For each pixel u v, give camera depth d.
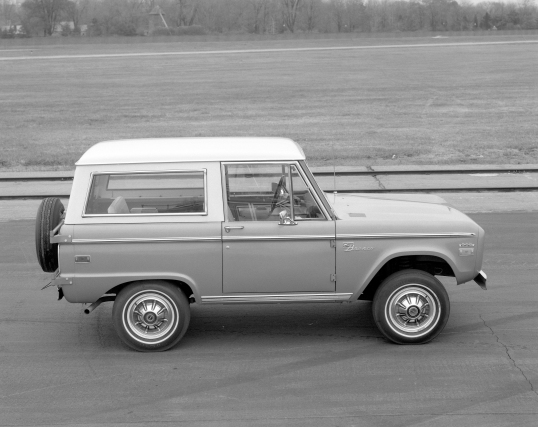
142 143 6.38
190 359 5.91
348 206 6.52
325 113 28.50
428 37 94.88
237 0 120.19
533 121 25.03
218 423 4.73
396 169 16.59
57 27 119.12
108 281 5.89
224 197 5.91
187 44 85.31
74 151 20.66
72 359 5.96
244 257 5.91
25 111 31.08
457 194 13.77
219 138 6.53
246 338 6.39
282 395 5.16
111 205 5.95
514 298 7.43
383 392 5.18
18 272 8.80
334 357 5.89
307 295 6.01
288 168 5.92
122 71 50.09
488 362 5.71
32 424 4.76
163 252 5.88
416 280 6.00
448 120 25.88
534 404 4.95
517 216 11.66
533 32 98.94
